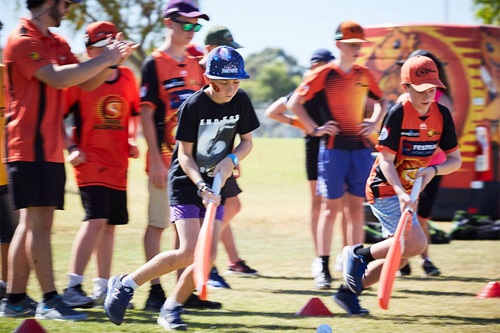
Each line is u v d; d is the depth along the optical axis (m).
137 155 11.31
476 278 13.61
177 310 9.38
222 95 9.10
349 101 13.02
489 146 19.42
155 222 11.19
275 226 21.48
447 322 9.95
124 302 9.29
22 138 9.57
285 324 9.74
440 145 10.32
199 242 8.65
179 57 11.39
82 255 10.53
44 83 9.68
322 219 12.88
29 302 10.18
